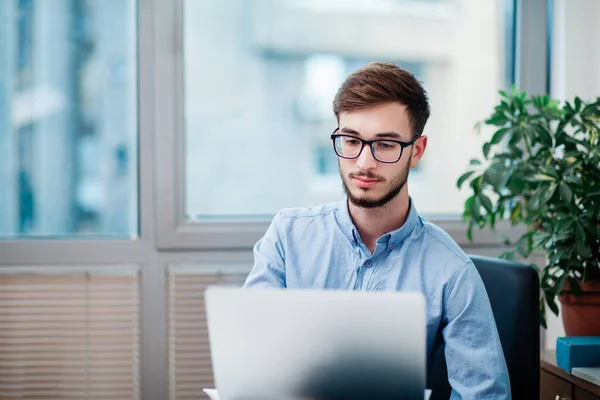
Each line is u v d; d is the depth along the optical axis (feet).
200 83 7.77
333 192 11.38
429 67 16.72
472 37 8.32
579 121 6.12
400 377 2.86
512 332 4.44
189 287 6.91
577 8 7.00
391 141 3.82
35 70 7.43
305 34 17.98
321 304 2.86
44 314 6.77
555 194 5.43
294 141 17.33
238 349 3.03
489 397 3.87
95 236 6.93
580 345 4.94
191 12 7.00
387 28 18.34
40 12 7.39
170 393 6.95
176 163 6.87
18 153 7.37
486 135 7.70
